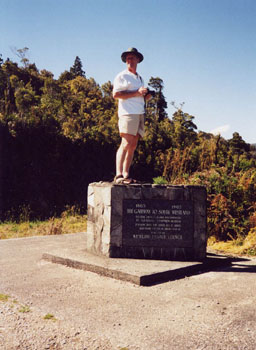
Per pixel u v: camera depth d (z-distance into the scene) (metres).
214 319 2.99
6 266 4.86
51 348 2.46
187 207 5.07
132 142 5.29
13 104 23.19
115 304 3.36
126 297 3.57
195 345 2.51
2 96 25.86
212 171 9.16
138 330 2.77
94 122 28.38
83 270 4.65
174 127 21.48
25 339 2.59
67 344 2.52
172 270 4.34
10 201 13.75
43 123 16.27
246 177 7.97
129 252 4.98
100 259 4.82
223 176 7.93
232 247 6.45
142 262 4.72
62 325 2.85
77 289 3.82
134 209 5.03
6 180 14.05
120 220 5.00
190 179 8.78
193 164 12.75
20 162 14.66
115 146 17.70
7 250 6.01
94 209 5.34
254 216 6.91
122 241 4.98
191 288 3.90
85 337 2.63
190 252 5.02
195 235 5.04
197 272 4.65
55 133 15.95
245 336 2.66
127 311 3.18
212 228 7.23
